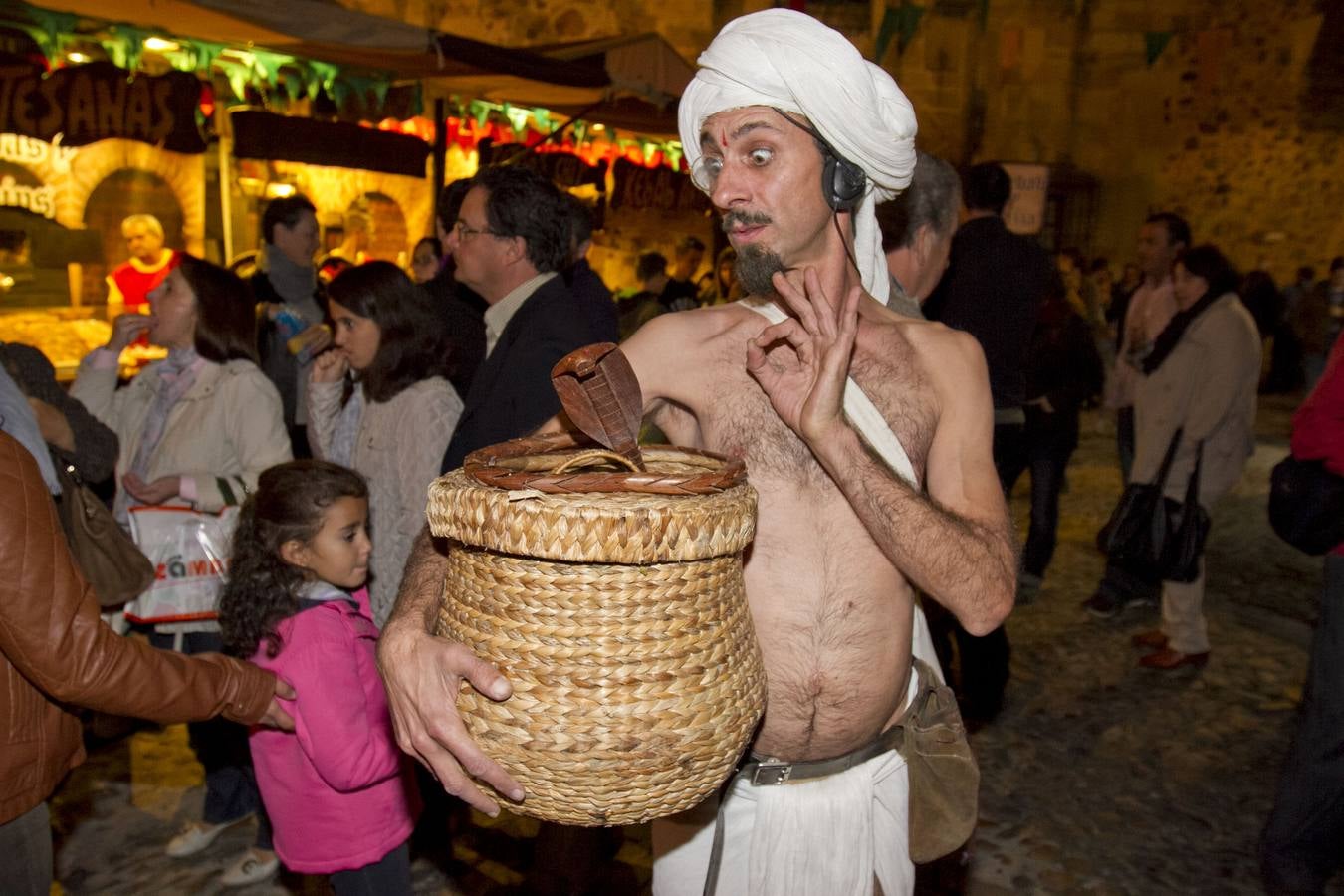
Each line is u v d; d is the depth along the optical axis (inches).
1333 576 91.4
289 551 77.6
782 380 50.1
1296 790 95.5
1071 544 237.6
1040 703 151.5
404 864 85.1
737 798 58.4
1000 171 125.9
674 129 277.6
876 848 60.7
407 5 409.7
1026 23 618.8
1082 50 636.7
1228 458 156.6
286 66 208.7
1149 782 129.2
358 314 97.7
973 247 125.5
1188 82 639.8
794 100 49.5
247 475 108.1
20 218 261.4
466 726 37.6
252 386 110.0
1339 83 585.6
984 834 117.0
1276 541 246.8
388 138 228.7
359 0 397.1
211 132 286.2
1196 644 164.6
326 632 77.0
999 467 127.9
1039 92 631.8
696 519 35.6
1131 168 660.1
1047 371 180.9
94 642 55.8
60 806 119.3
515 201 93.2
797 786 58.0
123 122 181.5
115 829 114.9
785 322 48.7
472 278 96.7
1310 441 90.8
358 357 100.2
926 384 56.3
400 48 176.9
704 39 473.7
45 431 96.5
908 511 48.8
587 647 35.7
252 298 115.8
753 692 40.0
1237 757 135.8
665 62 226.2
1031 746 138.2
